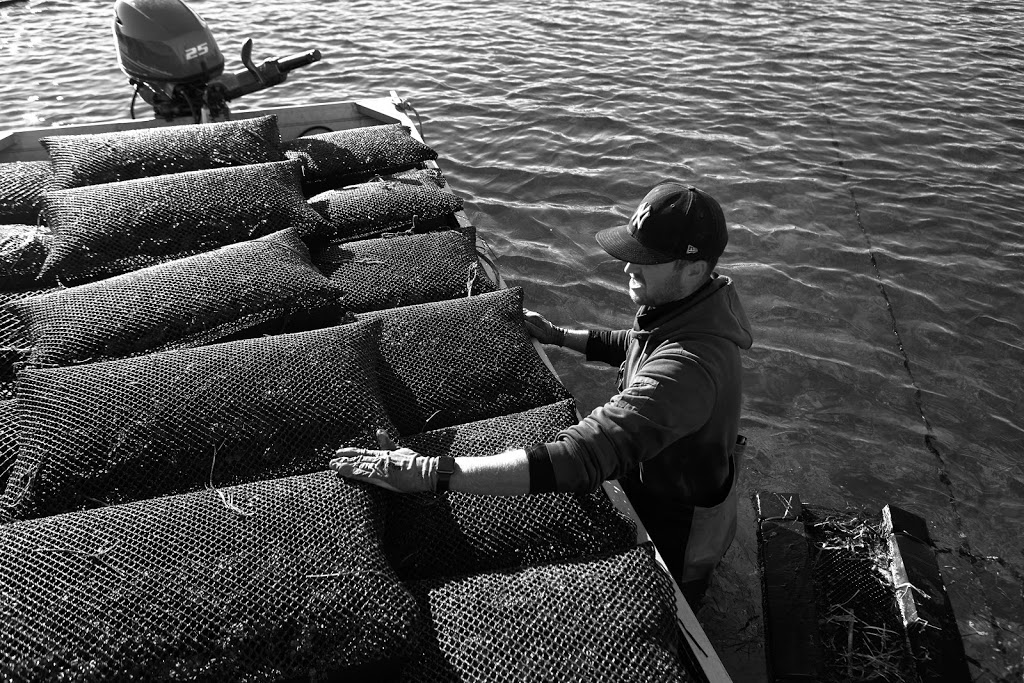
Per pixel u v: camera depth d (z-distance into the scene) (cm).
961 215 606
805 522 323
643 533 247
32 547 190
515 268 541
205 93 501
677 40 944
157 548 190
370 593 189
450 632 192
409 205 386
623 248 215
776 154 688
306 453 231
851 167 671
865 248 564
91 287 284
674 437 211
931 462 395
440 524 223
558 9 1052
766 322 490
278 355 248
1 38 980
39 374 241
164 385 234
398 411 266
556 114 754
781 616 273
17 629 174
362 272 333
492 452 244
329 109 529
